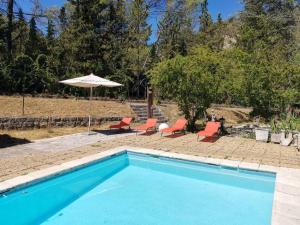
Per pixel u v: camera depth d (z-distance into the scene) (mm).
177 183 8453
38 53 25906
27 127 13977
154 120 14648
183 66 14688
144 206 6879
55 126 15008
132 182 8492
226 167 8953
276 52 20703
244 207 6887
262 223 6090
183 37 37250
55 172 7484
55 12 35438
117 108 20172
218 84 15344
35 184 6953
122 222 6043
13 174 7211
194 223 6062
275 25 29453
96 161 9008
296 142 11766
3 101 16438
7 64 20484
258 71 17000
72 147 10883
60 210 6508
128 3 34250
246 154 10258
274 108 18969
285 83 17438
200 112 15859
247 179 8641
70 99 20516
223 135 14586
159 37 36062
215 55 16531
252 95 17234
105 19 31125
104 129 15797
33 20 28109
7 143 11219
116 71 28734
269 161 9336
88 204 6895
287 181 7391
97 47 27781
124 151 10562
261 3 33062
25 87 20875
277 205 5902
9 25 22859
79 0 27547
